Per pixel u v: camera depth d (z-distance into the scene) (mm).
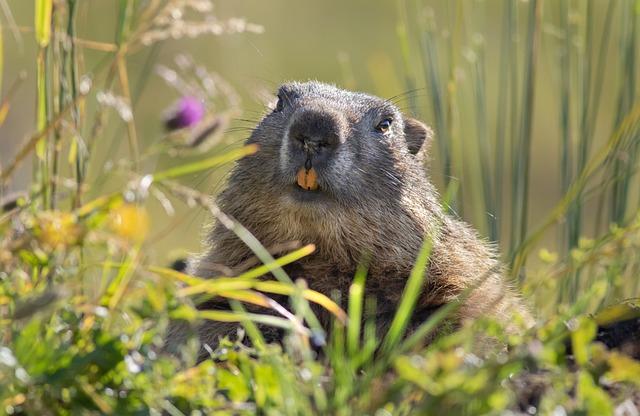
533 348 6258
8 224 8000
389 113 11344
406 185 11062
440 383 6117
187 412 6867
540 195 27797
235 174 11125
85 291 9258
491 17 33250
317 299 7977
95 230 7566
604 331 8664
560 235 13328
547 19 21750
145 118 22750
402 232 10734
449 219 11484
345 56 15758
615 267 11430
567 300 12086
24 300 6840
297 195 10266
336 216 10328
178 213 20219
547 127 30203
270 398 6758
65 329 7141
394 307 10203
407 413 6590
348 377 6727
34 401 6574
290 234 10500
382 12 35562
